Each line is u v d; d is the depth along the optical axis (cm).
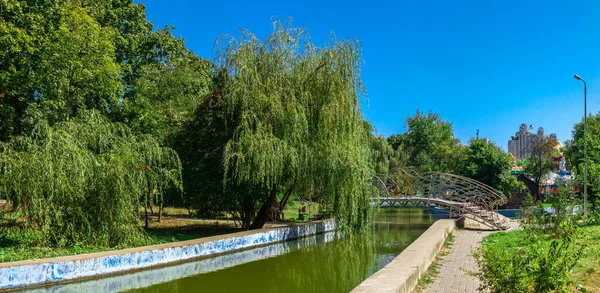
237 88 1522
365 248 1738
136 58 2436
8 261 986
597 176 2095
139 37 2416
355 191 1577
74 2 1836
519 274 579
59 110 1512
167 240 1487
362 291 696
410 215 3409
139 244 1298
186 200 1762
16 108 1694
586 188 2131
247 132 1480
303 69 1608
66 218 1201
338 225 1664
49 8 1617
